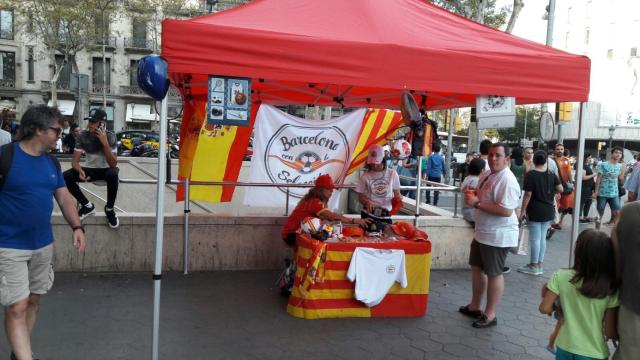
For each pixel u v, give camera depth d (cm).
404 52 389
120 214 617
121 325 449
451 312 528
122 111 4494
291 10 432
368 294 491
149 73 344
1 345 395
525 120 4806
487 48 421
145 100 4525
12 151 326
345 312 494
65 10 3062
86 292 529
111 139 588
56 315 465
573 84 427
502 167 469
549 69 422
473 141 2066
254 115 667
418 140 515
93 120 565
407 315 509
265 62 367
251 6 434
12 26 4122
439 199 1762
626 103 5075
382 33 412
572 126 5212
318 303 486
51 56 3675
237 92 374
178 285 565
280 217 639
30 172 329
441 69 397
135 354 394
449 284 623
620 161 1104
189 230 617
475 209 495
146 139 2547
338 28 409
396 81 388
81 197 587
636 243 260
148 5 3641
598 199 1097
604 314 279
